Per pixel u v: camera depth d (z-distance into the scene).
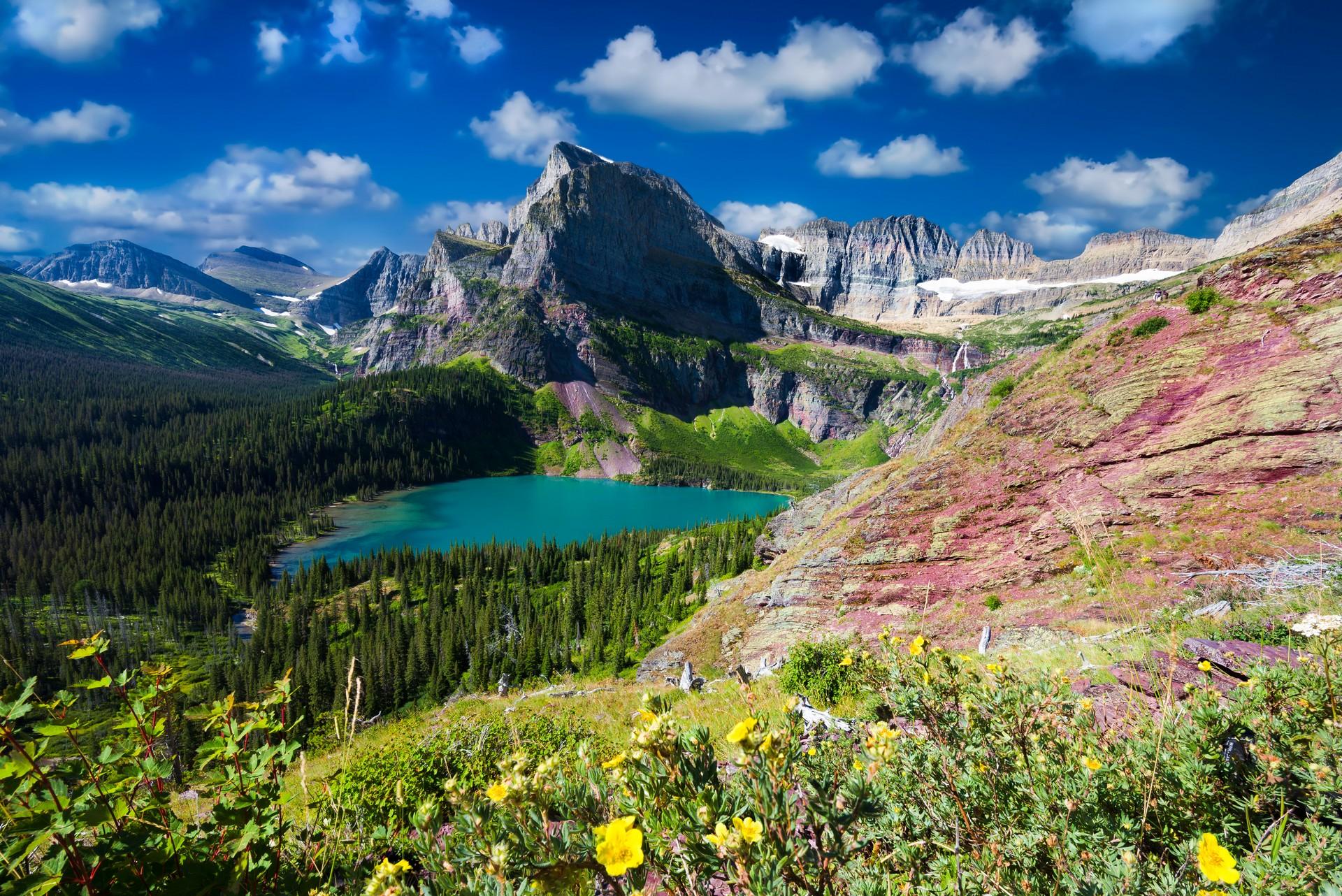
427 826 2.21
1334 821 2.59
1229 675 5.51
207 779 2.93
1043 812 2.75
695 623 52.38
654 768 2.08
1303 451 23.33
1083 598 21.09
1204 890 2.23
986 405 42.88
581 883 2.05
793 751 2.20
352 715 4.80
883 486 48.06
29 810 2.41
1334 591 8.84
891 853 2.90
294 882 3.10
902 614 32.25
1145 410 30.50
